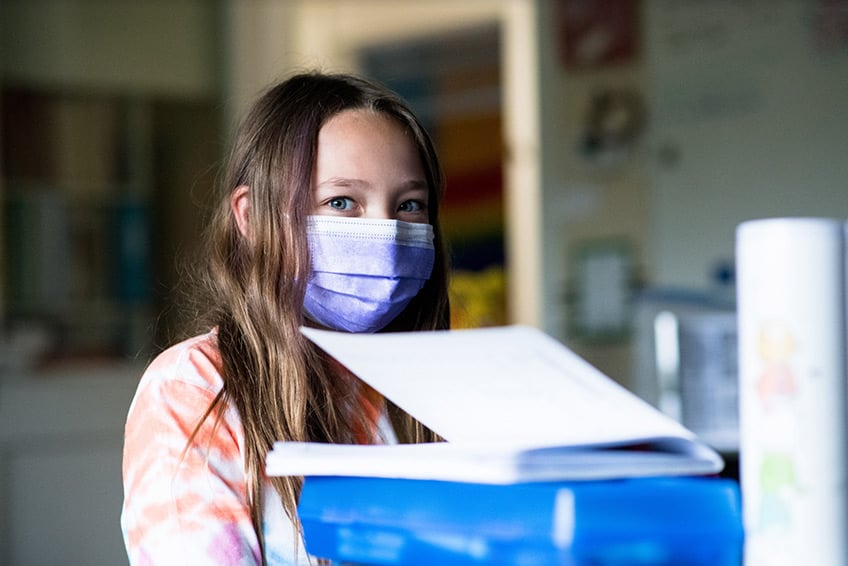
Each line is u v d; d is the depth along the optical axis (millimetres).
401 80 6578
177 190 6074
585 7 4938
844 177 4191
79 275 5840
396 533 694
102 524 3734
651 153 4730
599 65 4895
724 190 4520
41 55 5691
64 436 3676
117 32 5848
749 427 649
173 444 914
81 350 5754
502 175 6246
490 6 6035
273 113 1063
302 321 1055
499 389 817
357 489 728
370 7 6324
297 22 6191
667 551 616
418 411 775
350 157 1030
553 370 855
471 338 915
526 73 5895
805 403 627
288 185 1026
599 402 782
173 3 5980
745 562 646
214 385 961
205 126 6117
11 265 5688
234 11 6004
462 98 6406
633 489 617
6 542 3547
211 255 1123
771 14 4355
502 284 6230
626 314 4785
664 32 4676
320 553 758
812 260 631
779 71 4348
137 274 5969
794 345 630
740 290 665
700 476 709
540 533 608
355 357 842
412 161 1060
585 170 4957
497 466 622
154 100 6039
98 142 5926
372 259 1024
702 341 2865
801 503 625
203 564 864
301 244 1026
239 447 937
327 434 1008
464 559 647
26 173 5734
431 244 1067
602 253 4898
